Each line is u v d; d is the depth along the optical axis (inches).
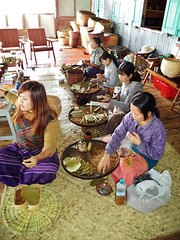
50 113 73.2
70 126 134.6
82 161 83.7
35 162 67.2
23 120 73.2
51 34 407.8
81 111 118.4
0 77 135.1
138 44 266.5
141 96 68.7
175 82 140.6
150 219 77.8
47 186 90.4
